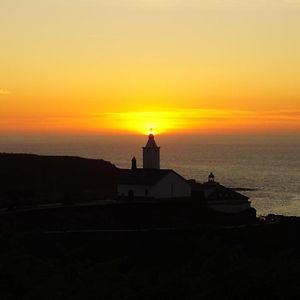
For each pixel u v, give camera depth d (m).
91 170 170.75
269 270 33.38
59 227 93.19
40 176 159.50
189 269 39.19
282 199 199.12
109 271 34.25
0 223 88.69
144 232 88.56
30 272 33.34
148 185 113.00
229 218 105.38
